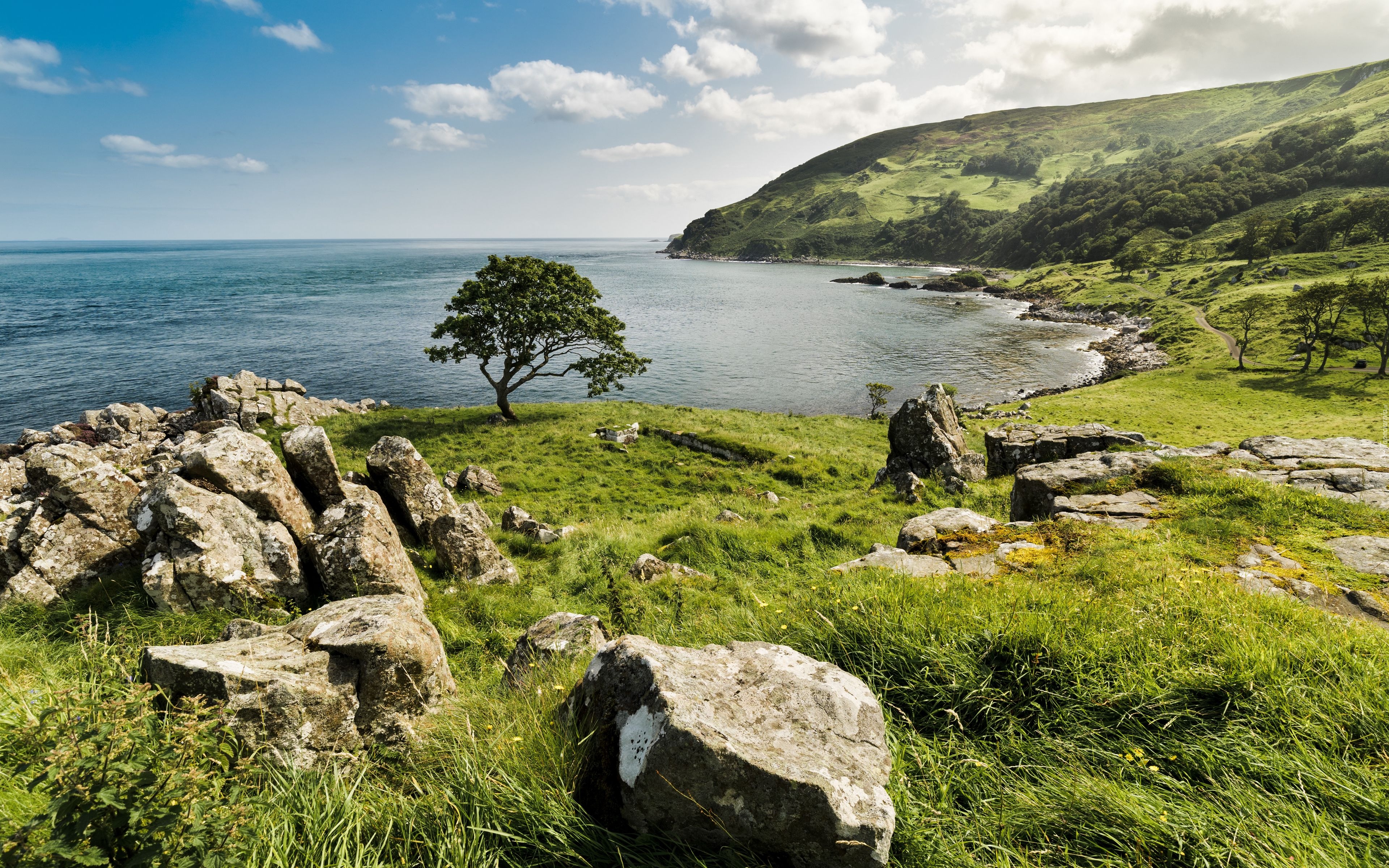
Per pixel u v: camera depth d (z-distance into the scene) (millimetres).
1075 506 10344
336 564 8797
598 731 3445
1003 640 4410
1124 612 4914
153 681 4023
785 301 159875
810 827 2854
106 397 59969
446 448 36656
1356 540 8000
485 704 4562
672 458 35375
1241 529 8469
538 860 2996
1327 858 2723
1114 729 3805
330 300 143000
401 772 3951
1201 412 66562
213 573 8102
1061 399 71812
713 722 3166
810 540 14758
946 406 24312
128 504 9617
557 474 31594
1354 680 3842
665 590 11172
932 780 3549
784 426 46281
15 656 6328
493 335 42812
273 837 2906
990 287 188875
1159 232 194500
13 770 3430
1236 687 3871
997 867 2941
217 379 44906
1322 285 88062
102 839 2387
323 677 4383
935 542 8859
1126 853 2971
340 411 47719
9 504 11164
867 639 4730
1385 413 59781
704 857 2963
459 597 10617
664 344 101562
